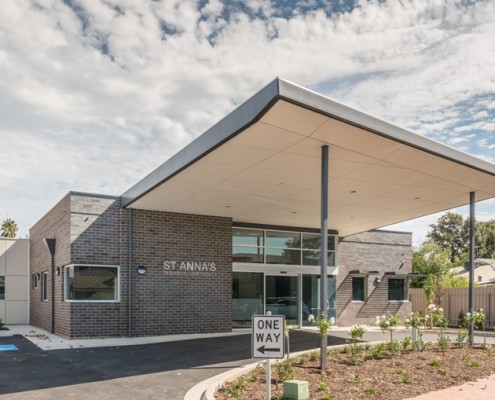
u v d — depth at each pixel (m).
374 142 9.84
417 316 12.34
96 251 15.88
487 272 49.97
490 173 12.09
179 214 17.41
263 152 10.49
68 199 15.98
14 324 23.22
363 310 22.11
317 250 21.00
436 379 8.98
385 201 15.85
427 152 10.46
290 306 19.83
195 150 10.88
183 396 8.05
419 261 34.75
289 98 7.82
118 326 15.94
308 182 13.29
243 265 18.94
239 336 16.36
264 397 7.49
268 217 18.50
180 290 17.06
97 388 8.61
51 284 17.97
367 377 8.88
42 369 10.30
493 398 7.82
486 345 12.84
